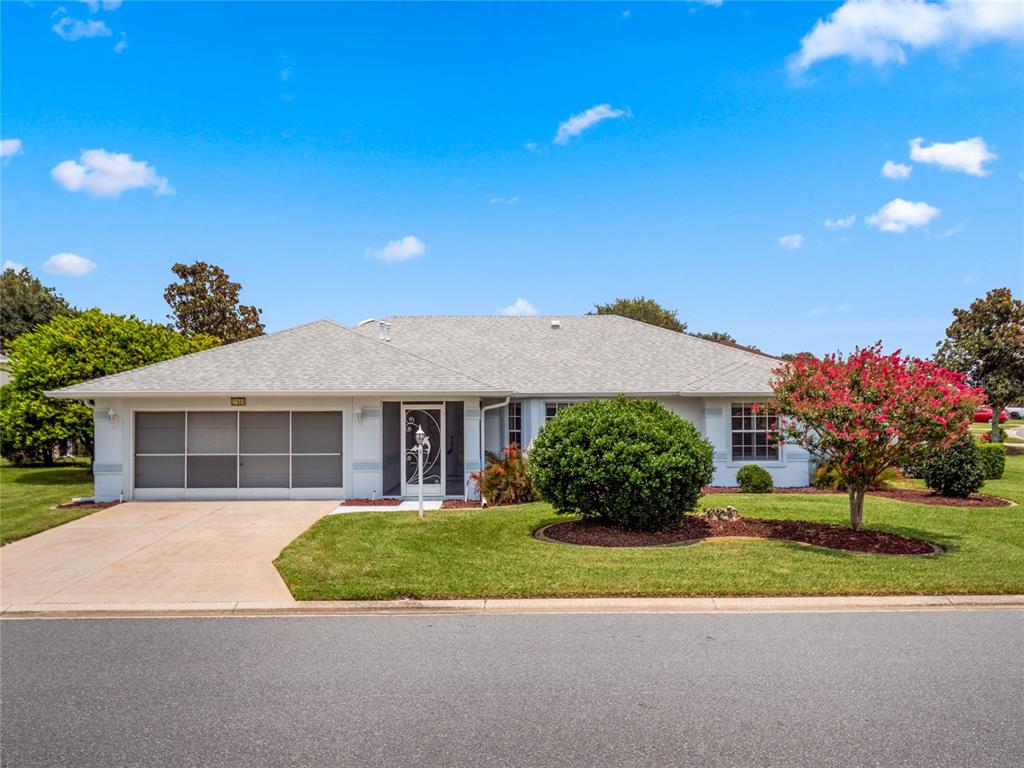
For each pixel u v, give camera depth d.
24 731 4.98
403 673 6.07
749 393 19.47
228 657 6.52
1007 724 5.05
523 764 4.49
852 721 5.09
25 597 8.63
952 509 15.05
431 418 18.34
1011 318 35.47
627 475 11.49
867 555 10.25
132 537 12.49
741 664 6.25
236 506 16.28
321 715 5.22
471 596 8.42
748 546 10.84
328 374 17.78
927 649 6.63
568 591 8.51
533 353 22.41
